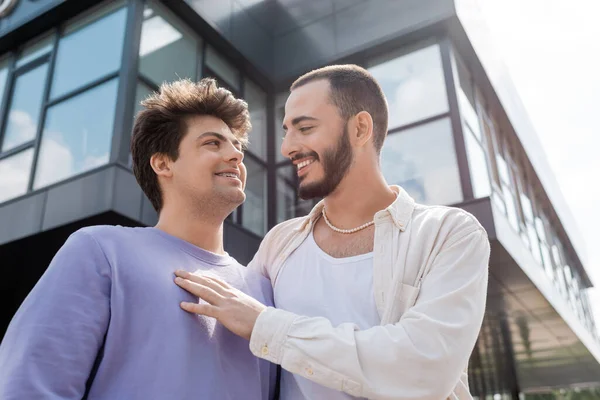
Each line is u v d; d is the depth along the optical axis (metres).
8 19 6.20
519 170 8.44
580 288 13.12
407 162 5.62
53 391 1.04
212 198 1.41
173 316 1.20
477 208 5.03
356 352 1.15
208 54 6.23
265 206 6.36
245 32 6.67
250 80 6.82
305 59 6.86
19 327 1.10
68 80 5.44
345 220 1.54
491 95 7.06
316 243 1.54
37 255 5.01
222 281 1.30
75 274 1.16
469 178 5.23
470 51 6.39
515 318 7.44
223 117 1.51
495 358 9.66
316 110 1.49
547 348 9.12
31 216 4.75
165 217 1.46
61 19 5.84
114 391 1.12
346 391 1.15
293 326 1.20
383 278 1.34
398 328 1.18
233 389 1.24
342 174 1.48
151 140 1.46
